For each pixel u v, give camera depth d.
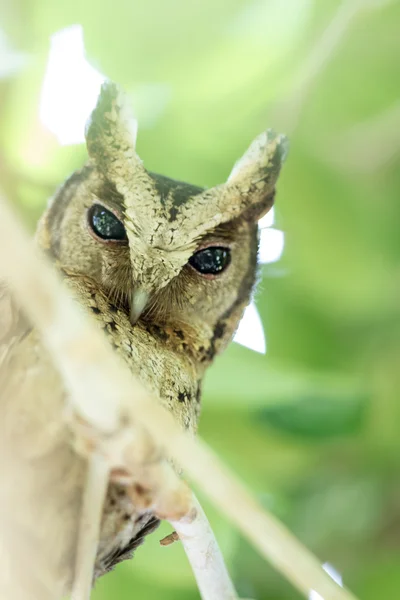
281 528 0.52
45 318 0.51
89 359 0.51
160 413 0.52
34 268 0.51
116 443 0.52
